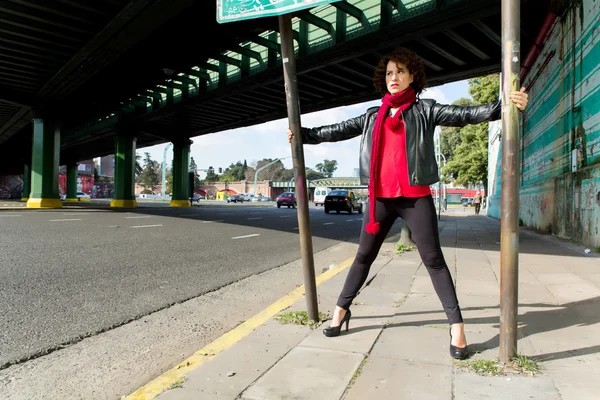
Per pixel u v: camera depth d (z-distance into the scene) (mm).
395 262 6730
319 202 63406
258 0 3234
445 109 2705
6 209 20969
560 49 10719
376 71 2988
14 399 2494
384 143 2834
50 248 7758
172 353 3273
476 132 34844
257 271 6609
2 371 2859
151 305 4523
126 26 14406
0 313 4000
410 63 2783
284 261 7637
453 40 13398
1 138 40406
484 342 3006
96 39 15594
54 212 19062
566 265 6574
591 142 8594
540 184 12969
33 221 13070
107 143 44250
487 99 29297
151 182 122875
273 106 23234
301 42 15453
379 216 2904
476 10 11062
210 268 6664
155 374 2889
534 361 2656
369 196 2902
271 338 3150
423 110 2758
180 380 2447
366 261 3088
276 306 4238
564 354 2777
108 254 7391
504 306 2605
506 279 2596
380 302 4219
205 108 24078
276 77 17297
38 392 2588
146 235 10367
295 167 3408
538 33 12648
